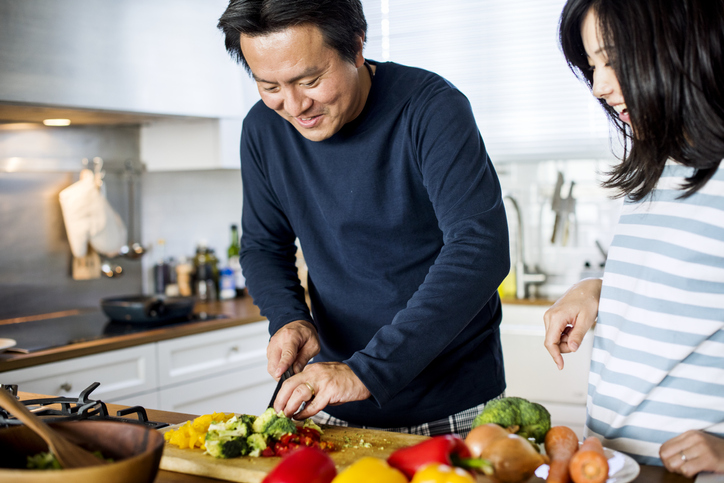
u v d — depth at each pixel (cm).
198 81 253
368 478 63
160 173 296
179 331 229
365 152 123
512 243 301
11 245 247
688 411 91
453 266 105
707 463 79
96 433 78
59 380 196
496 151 292
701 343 91
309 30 100
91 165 271
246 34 101
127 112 230
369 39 301
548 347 105
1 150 245
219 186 321
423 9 294
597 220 290
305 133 116
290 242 154
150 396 220
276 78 104
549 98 285
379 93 122
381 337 101
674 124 84
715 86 81
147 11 234
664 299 93
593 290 109
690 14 80
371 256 128
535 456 74
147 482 69
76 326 236
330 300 135
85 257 266
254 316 255
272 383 263
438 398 126
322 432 100
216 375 241
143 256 291
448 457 67
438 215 116
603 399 100
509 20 284
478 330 129
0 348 193
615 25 84
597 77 92
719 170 88
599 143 282
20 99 200
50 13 206
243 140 143
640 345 96
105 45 222
